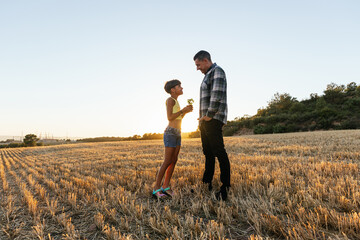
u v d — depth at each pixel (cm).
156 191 274
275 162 477
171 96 295
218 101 243
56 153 1459
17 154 1773
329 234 155
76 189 331
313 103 6969
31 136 6200
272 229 166
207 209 213
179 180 326
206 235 160
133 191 320
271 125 5400
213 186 300
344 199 200
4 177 530
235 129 6100
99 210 239
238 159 548
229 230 175
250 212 192
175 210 231
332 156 568
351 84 7212
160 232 178
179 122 292
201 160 590
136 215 215
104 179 410
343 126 4338
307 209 200
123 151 1217
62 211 240
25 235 191
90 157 961
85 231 194
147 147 1487
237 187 269
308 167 388
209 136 256
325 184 255
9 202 284
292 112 6431
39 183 449
